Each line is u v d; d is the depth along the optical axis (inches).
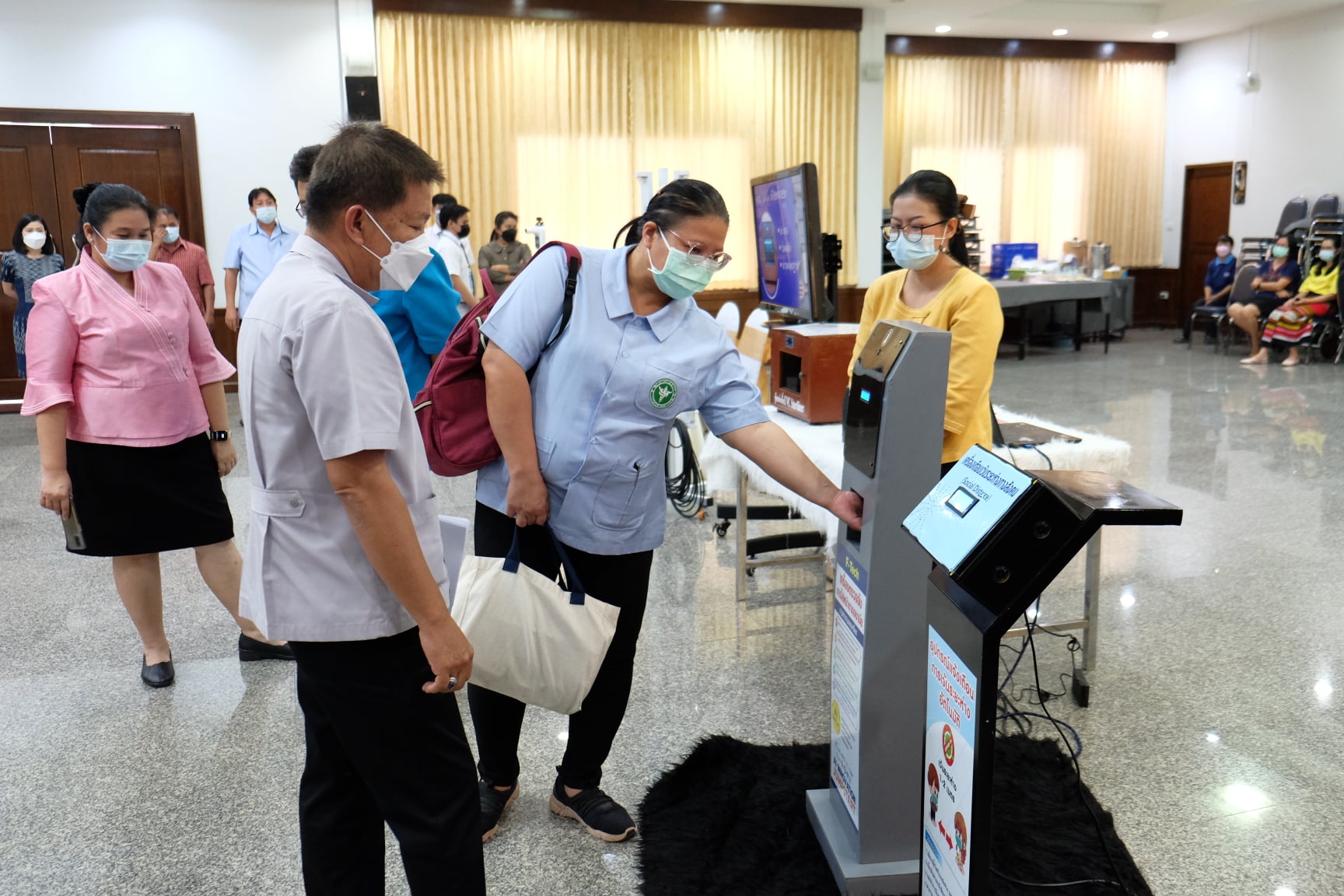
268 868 82.1
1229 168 451.2
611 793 92.2
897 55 422.3
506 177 350.0
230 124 314.7
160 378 106.7
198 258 270.8
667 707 109.0
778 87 372.5
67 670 121.0
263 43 313.9
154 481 108.3
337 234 56.0
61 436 103.7
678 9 354.9
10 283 266.5
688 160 368.2
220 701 112.6
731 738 100.0
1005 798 88.4
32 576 155.4
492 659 72.0
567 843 84.7
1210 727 103.0
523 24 343.6
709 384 77.5
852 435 73.7
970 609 52.7
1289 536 164.4
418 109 337.4
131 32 302.8
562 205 358.3
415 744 59.2
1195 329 475.2
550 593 72.6
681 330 75.8
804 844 82.0
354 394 52.2
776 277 156.6
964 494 56.3
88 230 102.2
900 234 89.6
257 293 55.8
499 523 79.1
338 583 56.6
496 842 85.0
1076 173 462.3
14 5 292.5
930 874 61.2
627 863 82.1
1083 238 468.4
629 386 73.4
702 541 169.5
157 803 92.0
